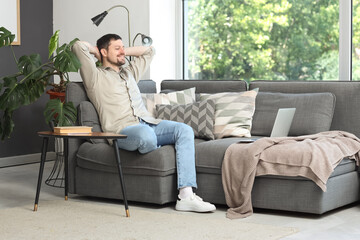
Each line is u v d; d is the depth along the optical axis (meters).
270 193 3.86
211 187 4.06
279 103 4.72
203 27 5.99
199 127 4.63
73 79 6.46
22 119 6.36
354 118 4.54
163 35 6.00
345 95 4.58
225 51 5.86
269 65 5.59
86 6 6.30
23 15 6.32
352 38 5.11
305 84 4.78
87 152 4.35
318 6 5.27
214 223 3.61
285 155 3.79
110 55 4.56
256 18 5.64
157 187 4.05
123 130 4.12
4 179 5.38
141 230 3.44
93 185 4.38
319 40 5.27
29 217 3.79
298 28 5.39
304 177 3.75
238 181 3.90
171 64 6.10
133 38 5.98
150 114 4.66
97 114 4.49
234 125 4.63
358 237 3.30
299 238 3.28
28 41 6.36
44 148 3.99
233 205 3.95
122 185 3.81
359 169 4.12
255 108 4.81
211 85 5.13
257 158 3.85
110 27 6.14
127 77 4.57
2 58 6.09
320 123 4.51
